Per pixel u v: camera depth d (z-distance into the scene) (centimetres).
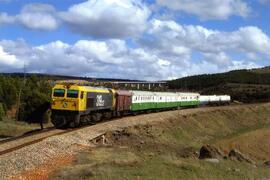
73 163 2661
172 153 3856
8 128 5334
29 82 10931
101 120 5250
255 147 6219
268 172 3083
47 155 2728
